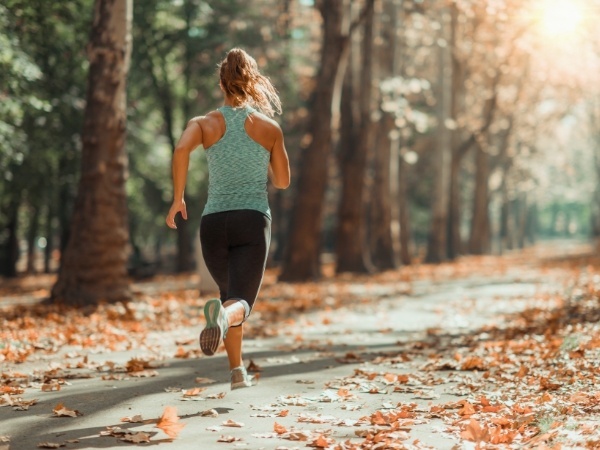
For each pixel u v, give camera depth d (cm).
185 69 3136
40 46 1853
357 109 2805
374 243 3253
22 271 4612
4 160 2036
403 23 3400
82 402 554
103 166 1366
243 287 488
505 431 459
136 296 1483
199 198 3428
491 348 859
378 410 530
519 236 8175
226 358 807
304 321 1234
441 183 3925
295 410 537
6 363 746
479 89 4525
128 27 1379
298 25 3238
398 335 1065
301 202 2339
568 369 664
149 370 712
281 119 3372
